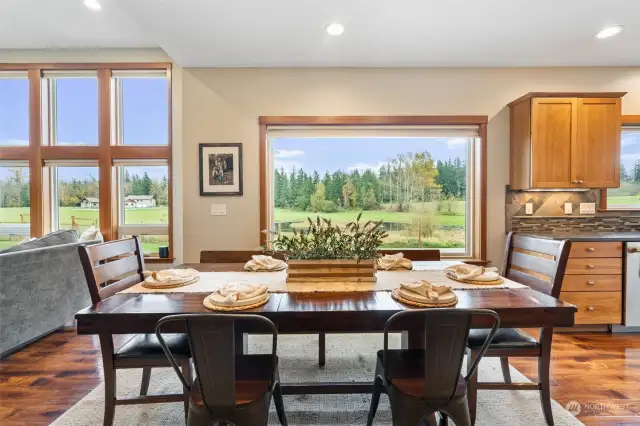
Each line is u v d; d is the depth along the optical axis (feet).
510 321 4.28
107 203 11.48
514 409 5.89
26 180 11.79
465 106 10.81
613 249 9.13
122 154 11.48
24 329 7.89
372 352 8.03
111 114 11.49
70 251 9.29
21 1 8.49
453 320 3.74
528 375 7.06
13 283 7.64
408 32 8.57
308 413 5.75
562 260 5.19
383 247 11.39
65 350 8.11
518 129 10.33
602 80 10.72
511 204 10.85
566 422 5.52
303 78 10.78
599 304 9.13
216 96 10.82
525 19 7.94
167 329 4.17
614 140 9.71
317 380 6.73
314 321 4.24
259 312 4.21
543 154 9.68
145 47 11.19
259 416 3.98
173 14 7.77
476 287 5.26
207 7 7.48
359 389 5.42
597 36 8.78
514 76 10.76
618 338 8.93
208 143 10.88
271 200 11.30
